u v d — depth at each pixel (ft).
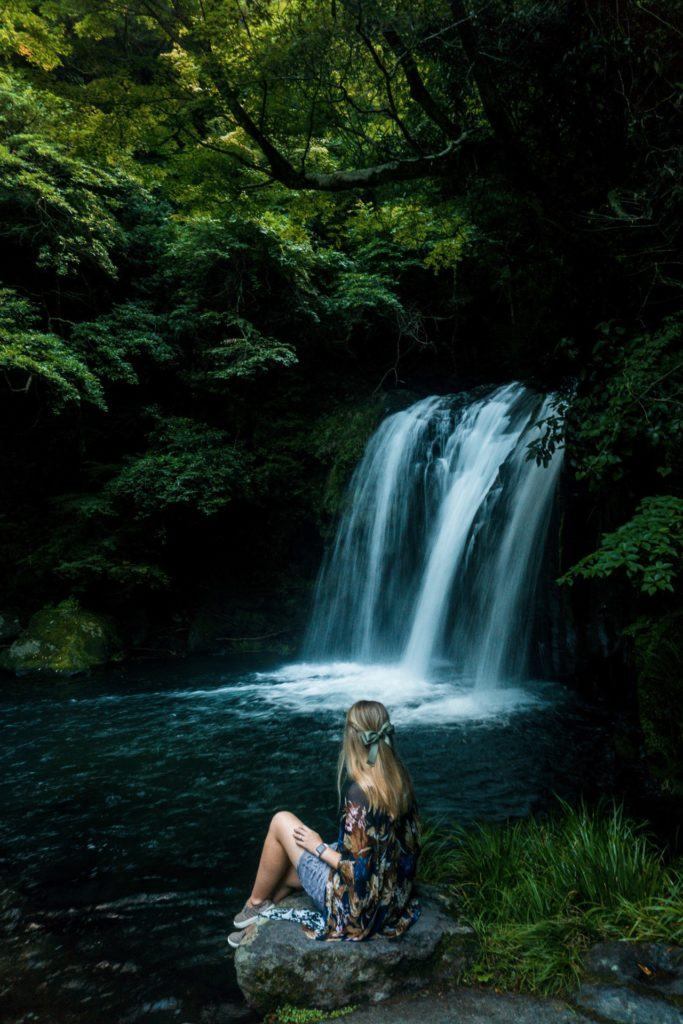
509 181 20.17
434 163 20.40
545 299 26.63
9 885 12.85
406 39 17.26
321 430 43.24
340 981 8.21
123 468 39.91
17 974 9.93
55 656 33.73
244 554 42.60
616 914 9.32
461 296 44.06
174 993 9.36
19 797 17.47
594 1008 7.84
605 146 19.17
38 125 36.27
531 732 21.57
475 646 30.17
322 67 18.38
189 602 41.88
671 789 16.62
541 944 8.84
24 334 34.27
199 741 22.03
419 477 36.63
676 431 15.92
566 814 15.12
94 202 39.14
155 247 45.06
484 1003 8.05
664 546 12.61
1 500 42.01
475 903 9.91
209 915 11.65
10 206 38.17
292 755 20.54
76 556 37.88
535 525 27.43
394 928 8.63
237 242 40.24
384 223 29.48
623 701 23.00
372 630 36.96
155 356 41.60
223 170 21.84
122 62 19.84
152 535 40.24
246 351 41.73
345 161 26.99
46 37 20.08
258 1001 8.43
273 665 35.83
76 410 42.75
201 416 45.14
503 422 33.47
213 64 17.71
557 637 26.14
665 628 18.30
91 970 10.00
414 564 35.55
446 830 14.70
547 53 17.43
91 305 43.24
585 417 18.65
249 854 14.12
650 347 16.89
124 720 24.71
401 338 48.21
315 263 44.29
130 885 12.80
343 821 8.50
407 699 26.63
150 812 16.42
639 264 19.92
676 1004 7.84
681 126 17.16
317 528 41.91
